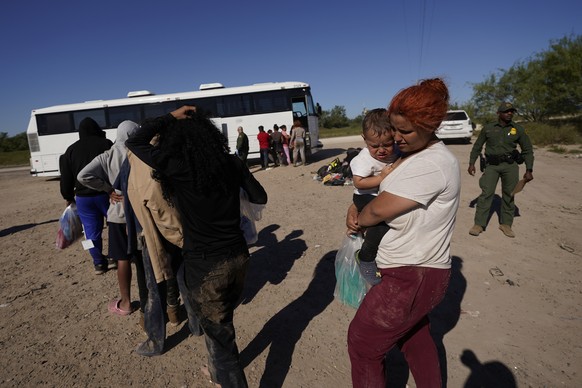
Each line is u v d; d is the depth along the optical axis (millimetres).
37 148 17141
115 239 3787
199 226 2312
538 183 9719
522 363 2961
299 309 3891
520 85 25906
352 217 2480
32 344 3535
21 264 5828
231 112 16594
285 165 15820
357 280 3328
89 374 3068
